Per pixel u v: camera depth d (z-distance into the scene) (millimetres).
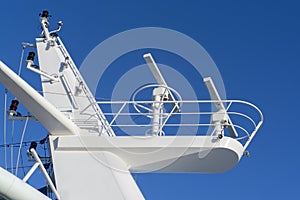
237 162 9492
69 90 11188
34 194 7344
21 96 9188
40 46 12469
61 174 9023
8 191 7051
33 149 8477
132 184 9078
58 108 10828
